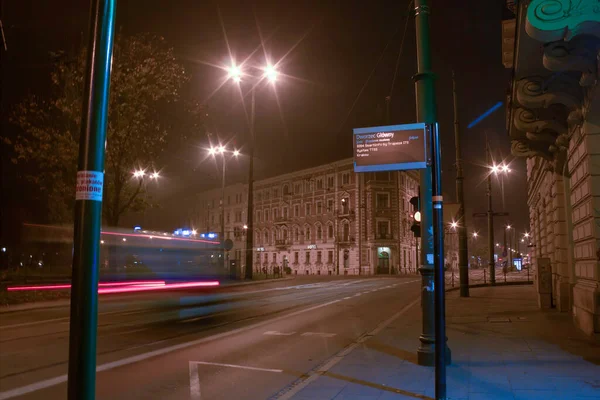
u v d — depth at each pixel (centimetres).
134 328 1333
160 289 2912
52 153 2283
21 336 1171
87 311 308
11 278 2911
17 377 755
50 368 819
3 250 3675
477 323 1305
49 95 2316
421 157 779
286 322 1462
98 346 1049
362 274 6538
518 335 1080
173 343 1088
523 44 859
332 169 7094
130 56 2298
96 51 335
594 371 727
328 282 4259
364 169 796
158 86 2331
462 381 680
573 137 1081
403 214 6769
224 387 705
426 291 816
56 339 1123
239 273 3972
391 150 790
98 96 331
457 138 2280
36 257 3725
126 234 2681
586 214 1016
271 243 7981
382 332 1197
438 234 556
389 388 657
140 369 823
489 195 3288
